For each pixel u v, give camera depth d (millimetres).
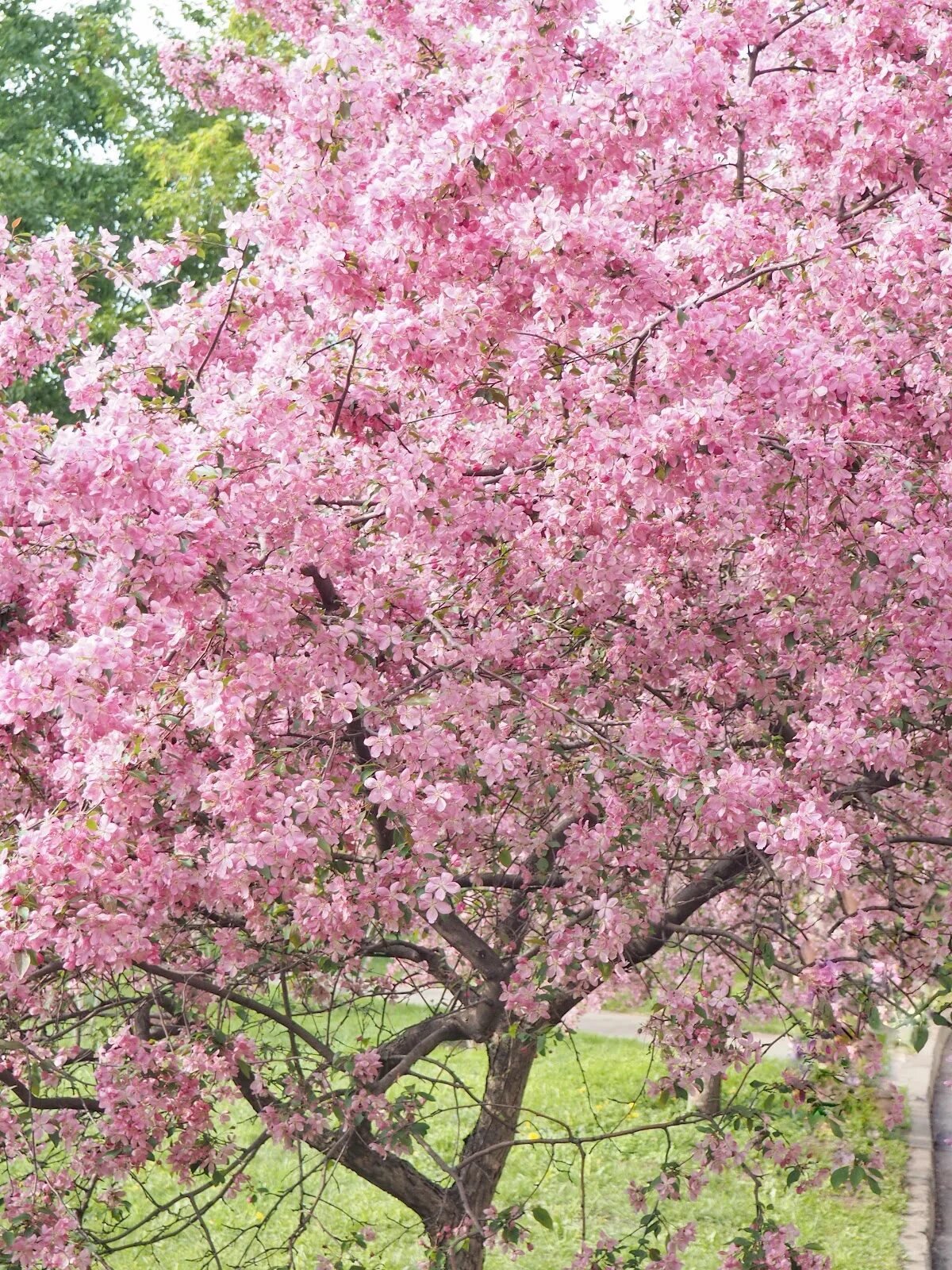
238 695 3070
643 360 3543
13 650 3561
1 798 3432
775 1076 8539
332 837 3260
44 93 20609
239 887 3217
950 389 3838
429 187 3359
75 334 4512
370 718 3348
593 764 3744
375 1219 6941
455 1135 8180
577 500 3496
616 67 3779
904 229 3723
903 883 5844
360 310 3529
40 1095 4227
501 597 3869
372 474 3471
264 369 3316
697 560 4047
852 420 3719
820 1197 7500
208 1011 4406
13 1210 3723
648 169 4863
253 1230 6723
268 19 8945
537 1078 9789
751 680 4191
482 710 3475
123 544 2889
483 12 4848
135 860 3078
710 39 4430
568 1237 6969
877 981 4625
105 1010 4441
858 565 3824
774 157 5316
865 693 3805
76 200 19672
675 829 4250
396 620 3646
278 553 3270
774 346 3396
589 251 3287
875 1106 8555
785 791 3629
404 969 5555
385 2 4676
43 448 3193
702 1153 4383
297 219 3578
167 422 3273
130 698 3053
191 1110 3916
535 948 4152
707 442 3293
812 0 5293
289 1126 3947
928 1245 6883
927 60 4191
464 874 4355
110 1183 4219
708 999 4281
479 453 3715
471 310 3402
